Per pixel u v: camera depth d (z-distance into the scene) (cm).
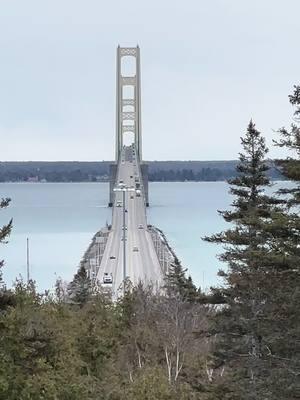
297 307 3266
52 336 3888
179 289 9744
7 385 3206
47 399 3378
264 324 3881
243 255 4188
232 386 4047
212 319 4753
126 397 4281
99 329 5578
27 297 3991
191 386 4975
